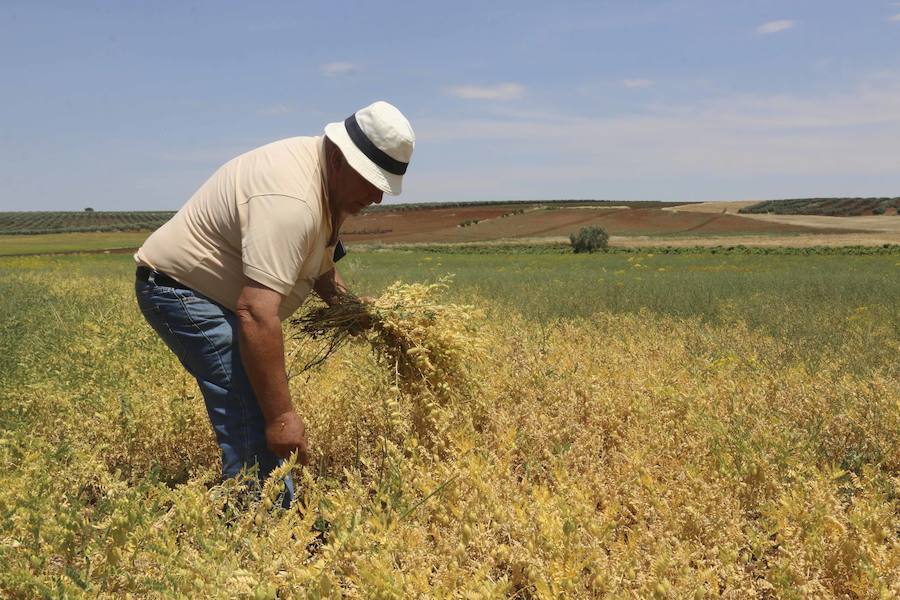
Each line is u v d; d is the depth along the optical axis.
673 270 26.73
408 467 3.30
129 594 2.29
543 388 4.68
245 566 2.52
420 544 2.76
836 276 17.92
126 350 5.75
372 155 3.12
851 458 4.05
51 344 6.31
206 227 3.20
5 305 10.19
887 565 2.74
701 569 2.66
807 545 2.84
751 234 92.81
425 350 3.77
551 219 117.50
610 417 4.37
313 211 3.10
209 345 3.26
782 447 3.60
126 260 41.56
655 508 3.16
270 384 3.10
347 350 5.22
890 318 9.26
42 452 3.16
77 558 2.47
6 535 2.52
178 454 4.14
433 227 113.25
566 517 2.85
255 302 3.02
